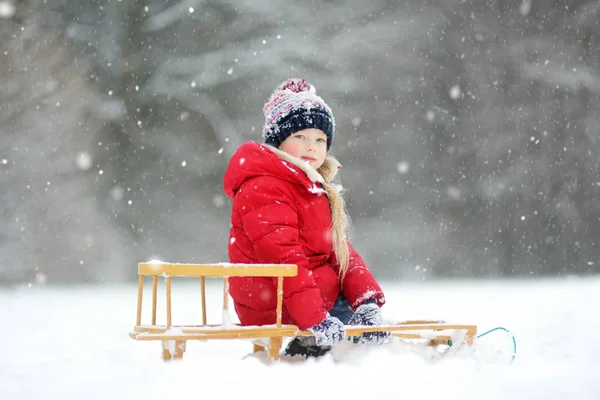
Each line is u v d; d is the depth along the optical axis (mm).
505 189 82688
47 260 51812
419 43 85250
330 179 11578
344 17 83750
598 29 85312
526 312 18344
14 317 19125
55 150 56469
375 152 83438
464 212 83000
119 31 76000
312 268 10266
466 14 86125
